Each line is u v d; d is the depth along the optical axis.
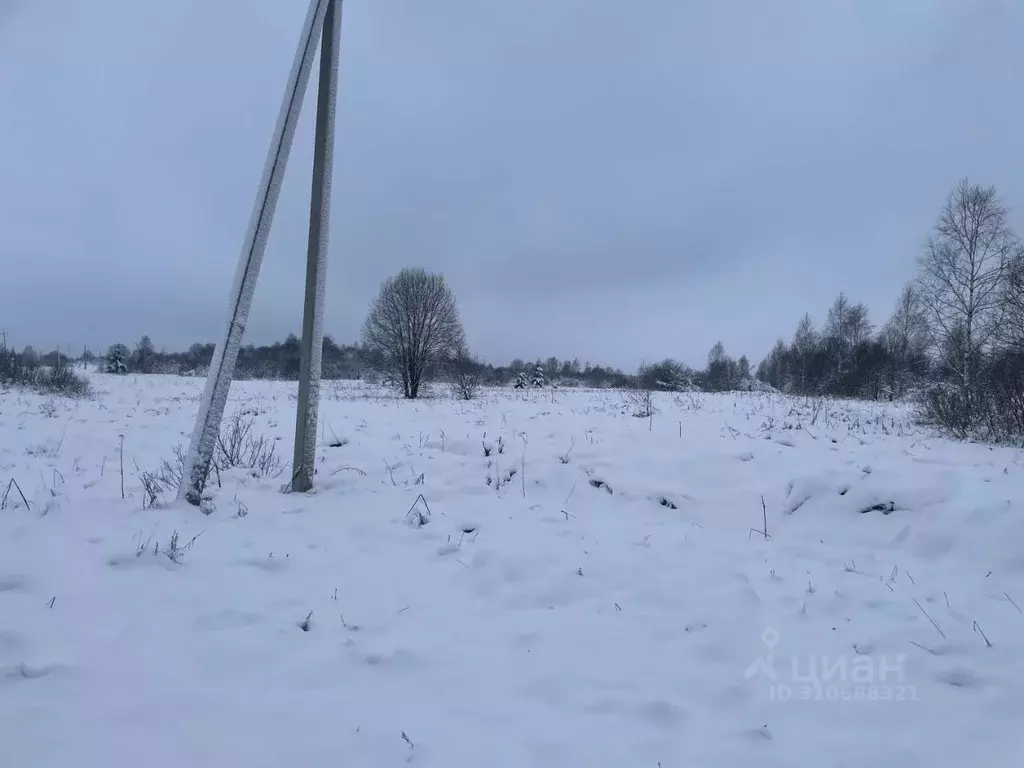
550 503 6.65
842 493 6.27
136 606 3.83
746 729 2.93
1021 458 7.94
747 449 7.88
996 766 2.69
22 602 3.74
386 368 28.89
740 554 5.36
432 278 28.25
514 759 2.62
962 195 20.02
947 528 5.50
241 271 6.14
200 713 2.79
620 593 4.53
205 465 5.98
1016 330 13.65
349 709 2.92
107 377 29.98
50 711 2.70
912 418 12.47
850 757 2.74
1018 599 4.45
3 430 10.70
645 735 2.84
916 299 28.30
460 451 8.63
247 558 4.75
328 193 6.78
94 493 6.30
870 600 4.43
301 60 6.23
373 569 4.79
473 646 3.65
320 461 8.16
